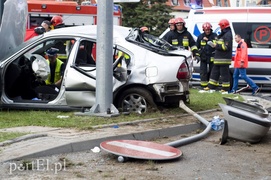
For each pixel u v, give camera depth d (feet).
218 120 44.01
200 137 40.11
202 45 73.56
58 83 48.26
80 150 34.94
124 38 47.21
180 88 46.44
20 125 40.34
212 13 81.76
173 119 45.11
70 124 40.86
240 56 72.90
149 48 46.85
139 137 38.83
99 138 36.29
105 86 44.32
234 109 38.73
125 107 46.65
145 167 31.83
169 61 46.19
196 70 79.92
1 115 44.68
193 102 56.59
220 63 70.49
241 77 74.54
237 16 80.23
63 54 50.55
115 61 45.62
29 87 48.16
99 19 43.88
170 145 36.96
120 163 32.55
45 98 47.52
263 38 79.00
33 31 70.59
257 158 35.06
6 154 31.76
